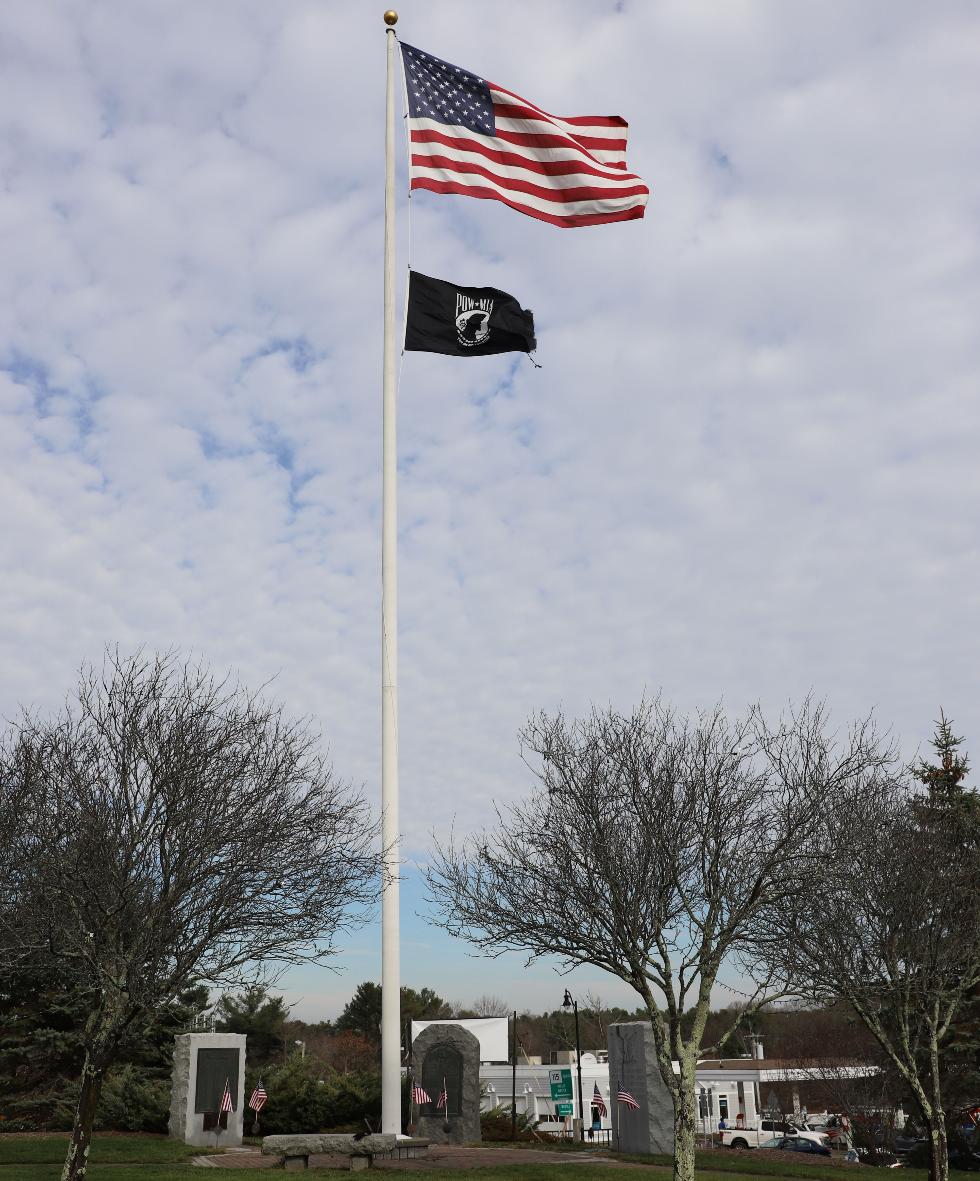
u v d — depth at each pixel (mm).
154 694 14094
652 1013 13742
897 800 18375
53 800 13367
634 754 14875
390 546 18453
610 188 19578
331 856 14164
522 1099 47188
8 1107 28203
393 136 19969
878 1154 33750
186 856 12711
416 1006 70062
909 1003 17281
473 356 19094
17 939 13039
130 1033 13062
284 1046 58094
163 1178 16062
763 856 14461
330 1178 16359
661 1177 16844
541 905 14383
